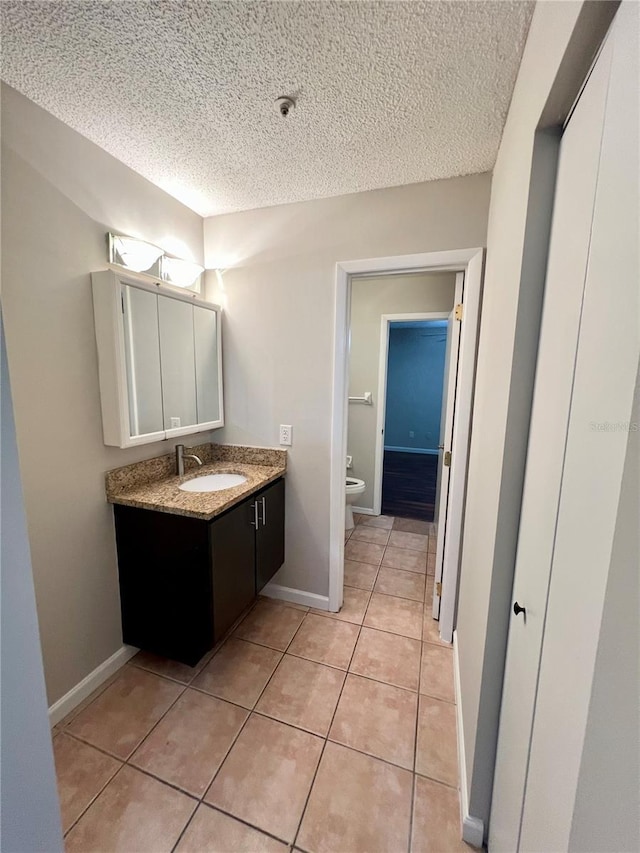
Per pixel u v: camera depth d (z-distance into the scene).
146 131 1.38
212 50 1.01
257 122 1.31
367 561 2.76
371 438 3.65
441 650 1.84
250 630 1.97
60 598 1.43
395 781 1.23
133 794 1.19
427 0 0.86
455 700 1.54
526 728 0.74
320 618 2.08
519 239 0.88
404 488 4.71
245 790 1.20
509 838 0.82
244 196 1.87
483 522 1.20
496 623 0.97
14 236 1.20
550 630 0.63
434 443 7.03
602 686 0.43
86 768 1.26
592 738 0.44
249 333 2.12
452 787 1.22
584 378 0.55
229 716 1.46
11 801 0.57
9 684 0.56
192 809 1.15
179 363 1.90
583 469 0.53
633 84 0.42
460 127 1.31
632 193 0.42
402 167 1.58
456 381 1.88
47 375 1.33
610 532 0.42
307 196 1.86
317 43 0.98
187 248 2.01
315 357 2.00
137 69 1.08
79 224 1.42
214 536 1.53
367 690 1.59
